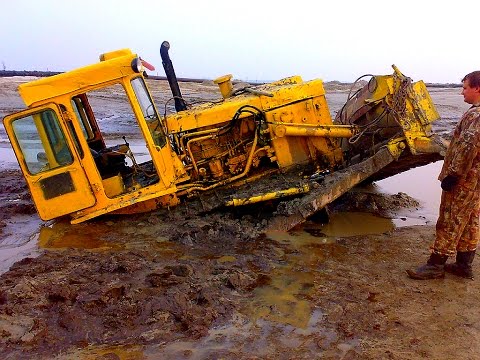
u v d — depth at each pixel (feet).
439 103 87.51
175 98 24.48
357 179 21.11
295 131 22.50
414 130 21.34
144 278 16.38
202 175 23.11
